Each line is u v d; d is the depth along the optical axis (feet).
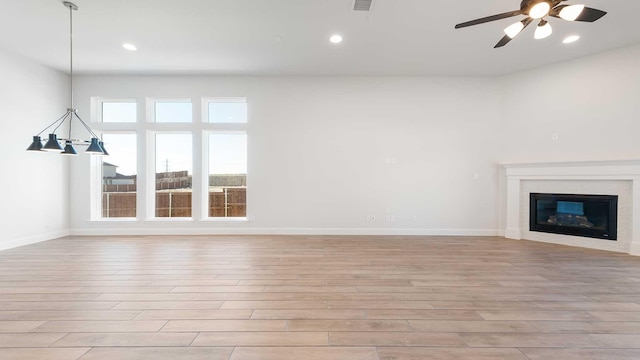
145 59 15.55
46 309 7.86
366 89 18.19
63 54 14.89
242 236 17.54
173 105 18.58
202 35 13.02
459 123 18.02
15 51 14.52
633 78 13.84
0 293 8.91
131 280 10.05
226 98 18.34
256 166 18.20
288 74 17.83
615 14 11.15
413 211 18.22
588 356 5.84
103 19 11.68
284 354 5.91
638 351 6.03
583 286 9.52
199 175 18.12
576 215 15.39
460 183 18.08
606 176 14.14
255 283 9.80
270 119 18.16
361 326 7.02
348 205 18.28
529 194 16.67
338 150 18.26
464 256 13.17
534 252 13.87
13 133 14.73
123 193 18.58
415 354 5.92
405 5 10.76
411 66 16.49
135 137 18.47
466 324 7.11
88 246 14.96
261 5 10.78
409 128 18.16
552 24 11.94
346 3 10.66
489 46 14.02
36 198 15.90
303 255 13.30
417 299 8.55
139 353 5.93
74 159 17.87
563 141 15.72
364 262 12.22
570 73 15.48
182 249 14.37
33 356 5.79
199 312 7.72
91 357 5.79
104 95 17.81
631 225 13.60
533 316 7.52
